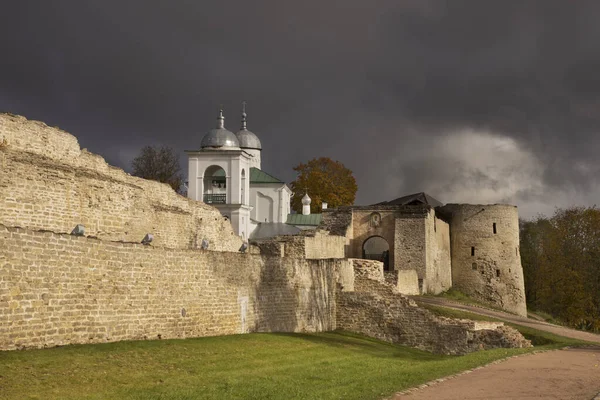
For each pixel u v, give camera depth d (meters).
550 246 89.25
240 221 82.69
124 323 28.31
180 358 27.09
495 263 77.31
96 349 25.62
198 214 51.22
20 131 35.94
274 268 39.31
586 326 79.69
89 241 26.52
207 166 83.94
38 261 24.09
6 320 22.86
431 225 70.75
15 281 23.17
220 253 34.66
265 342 33.78
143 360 25.66
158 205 46.91
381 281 46.88
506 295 77.06
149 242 30.05
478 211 77.94
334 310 44.66
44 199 36.44
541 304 94.62
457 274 78.00
